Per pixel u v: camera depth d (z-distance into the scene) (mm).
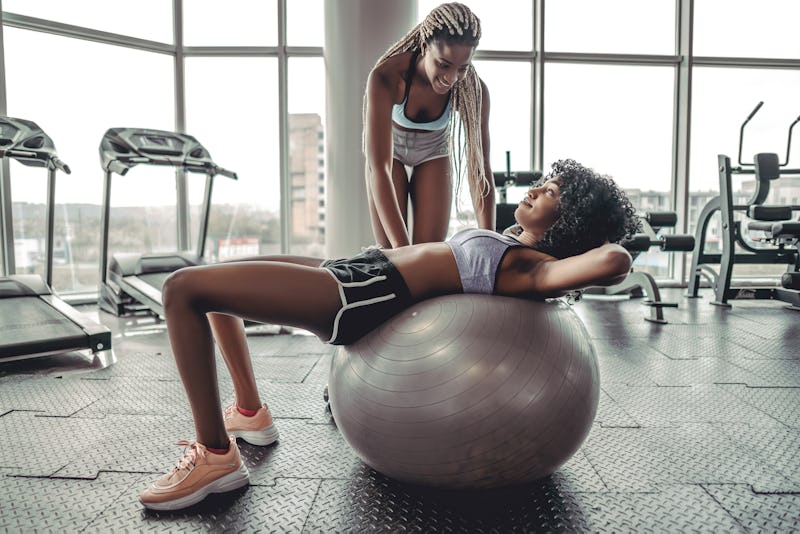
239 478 1413
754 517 1292
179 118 5316
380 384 1262
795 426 1878
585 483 1458
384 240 2033
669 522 1269
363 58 3834
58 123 4707
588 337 1432
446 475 1265
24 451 1671
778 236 4152
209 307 1232
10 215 4324
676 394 2236
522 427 1216
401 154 1979
